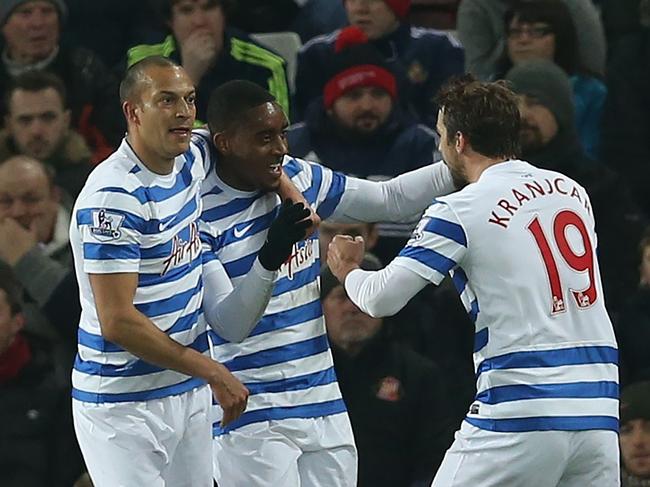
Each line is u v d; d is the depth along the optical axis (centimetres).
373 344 3023
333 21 3988
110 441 2303
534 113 3344
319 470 2469
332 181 2522
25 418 2981
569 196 2364
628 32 3997
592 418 2314
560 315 2319
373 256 3114
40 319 3084
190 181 2328
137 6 3894
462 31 3772
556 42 3653
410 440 3023
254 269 2308
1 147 3472
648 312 3259
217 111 2389
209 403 2375
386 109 3441
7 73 3681
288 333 2428
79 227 2261
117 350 2294
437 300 3209
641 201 3759
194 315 2339
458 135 2378
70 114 3562
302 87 3731
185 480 2364
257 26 3997
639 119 3759
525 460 2309
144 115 2245
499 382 2317
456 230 2317
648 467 2962
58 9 3669
